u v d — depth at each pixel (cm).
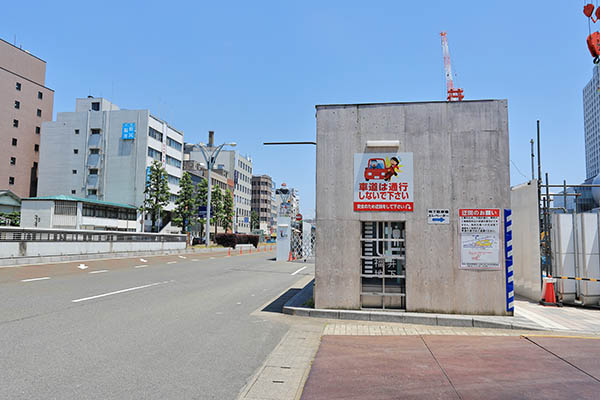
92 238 2470
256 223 12044
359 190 923
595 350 650
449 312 881
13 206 5619
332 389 477
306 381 504
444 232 891
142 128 6153
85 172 6234
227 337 718
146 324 784
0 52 6562
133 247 2944
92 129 6288
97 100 6831
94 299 1041
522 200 1312
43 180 6338
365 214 919
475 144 892
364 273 938
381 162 917
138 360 563
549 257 1223
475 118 897
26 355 562
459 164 895
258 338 722
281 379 514
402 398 451
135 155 6138
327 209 935
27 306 912
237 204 10606
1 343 615
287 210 3700
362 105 932
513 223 1394
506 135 888
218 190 6550
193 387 475
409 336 745
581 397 455
